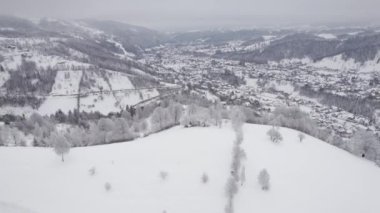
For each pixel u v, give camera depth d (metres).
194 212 52.38
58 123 166.38
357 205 56.91
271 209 53.94
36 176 61.31
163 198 55.50
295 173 65.00
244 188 58.66
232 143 76.56
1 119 179.38
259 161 68.69
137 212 52.06
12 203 52.72
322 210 54.56
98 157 69.88
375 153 80.81
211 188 58.19
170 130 99.19
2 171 62.34
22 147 76.94
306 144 81.94
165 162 67.06
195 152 71.19
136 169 64.25
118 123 101.62
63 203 53.97
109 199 55.09
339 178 65.38
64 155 70.31
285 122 105.94
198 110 107.69
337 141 99.06
